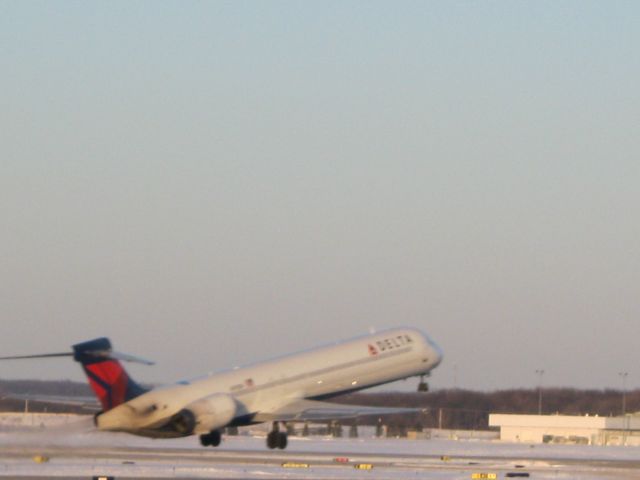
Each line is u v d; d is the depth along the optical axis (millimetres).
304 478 154625
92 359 177875
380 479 156500
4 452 184500
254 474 160375
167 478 149500
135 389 182250
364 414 195250
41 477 145375
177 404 184000
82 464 172000
